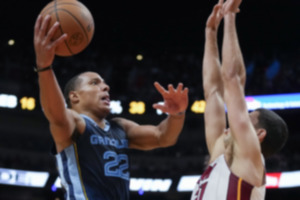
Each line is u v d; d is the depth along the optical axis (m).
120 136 3.31
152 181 15.45
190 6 16.34
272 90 16.08
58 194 14.80
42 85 2.77
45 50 2.69
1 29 16.47
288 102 15.60
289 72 16.55
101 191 2.99
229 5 2.56
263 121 2.58
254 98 15.88
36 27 2.75
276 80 16.39
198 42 17.69
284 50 17.44
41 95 2.80
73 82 3.36
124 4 16.42
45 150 15.48
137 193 15.39
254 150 2.32
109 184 3.03
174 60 17.56
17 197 14.75
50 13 2.84
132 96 16.55
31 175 14.70
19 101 15.62
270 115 2.60
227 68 2.46
